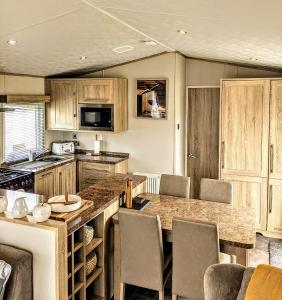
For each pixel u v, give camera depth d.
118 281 3.35
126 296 3.62
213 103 6.15
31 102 5.67
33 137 6.10
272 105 5.07
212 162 6.32
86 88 5.97
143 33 4.03
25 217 2.72
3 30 3.23
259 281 1.98
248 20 2.52
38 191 5.23
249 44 3.63
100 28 3.63
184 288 2.99
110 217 3.38
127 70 6.07
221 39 3.60
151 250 3.02
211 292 2.16
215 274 2.19
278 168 5.13
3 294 2.47
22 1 2.56
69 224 2.67
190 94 6.29
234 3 2.09
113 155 6.36
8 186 4.56
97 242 3.12
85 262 2.93
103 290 3.27
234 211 3.64
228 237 2.96
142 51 5.37
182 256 2.93
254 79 5.12
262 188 5.25
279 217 5.19
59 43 4.05
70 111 6.14
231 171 5.38
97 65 5.94
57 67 5.58
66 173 5.88
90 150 6.59
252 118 5.19
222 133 5.36
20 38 3.58
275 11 2.17
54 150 6.42
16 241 2.71
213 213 3.56
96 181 6.00
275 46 3.49
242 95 5.21
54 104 6.24
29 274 2.62
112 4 2.72
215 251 2.79
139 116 6.08
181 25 3.17
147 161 6.14
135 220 2.98
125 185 3.90
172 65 5.74
